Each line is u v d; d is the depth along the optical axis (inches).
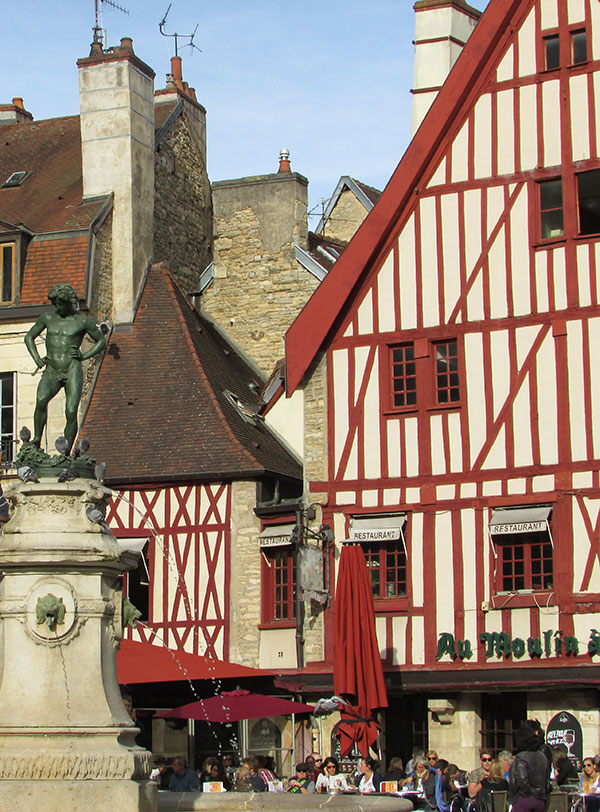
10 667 485.7
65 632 485.1
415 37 1030.4
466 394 880.9
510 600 848.9
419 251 904.9
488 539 863.1
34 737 475.2
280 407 1064.8
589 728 824.9
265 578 952.9
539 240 872.9
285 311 1169.4
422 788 671.8
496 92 892.6
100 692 486.0
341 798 552.1
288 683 904.3
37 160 1208.8
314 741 901.8
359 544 896.9
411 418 895.7
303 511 918.4
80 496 497.4
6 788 463.5
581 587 831.7
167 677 781.9
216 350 1126.4
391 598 887.1
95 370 1069.1
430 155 903.1
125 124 1124.5
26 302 1043.9
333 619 906.7
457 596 865.5
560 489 845.2
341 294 916.6
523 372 866.1
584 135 868.0
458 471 877.2
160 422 1023.6
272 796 552.4
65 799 462.0
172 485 987.3
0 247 1061.8
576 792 629.6
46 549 486.0
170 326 1091.9
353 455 909.2
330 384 920.9
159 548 980.6
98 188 1122.0
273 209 1182.9
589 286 855.7
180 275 1208.8
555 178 873.5
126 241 1111.6
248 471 964.0
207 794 555.5
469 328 884.6
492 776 605.9
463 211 894.4
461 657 858.8
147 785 475.5
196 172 1254.9
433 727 874.8
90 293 1060.5
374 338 912.9
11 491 501.7
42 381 528.1
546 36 882.1
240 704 797.2
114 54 1128.2
